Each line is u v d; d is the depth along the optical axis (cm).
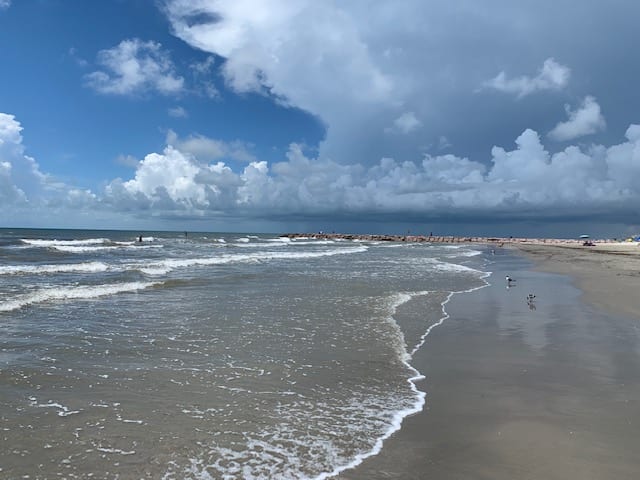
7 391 612
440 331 1035
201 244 5478
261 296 1478
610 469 430
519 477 416
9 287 1540
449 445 482
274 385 666
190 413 557
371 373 731
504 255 4728
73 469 422
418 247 6888
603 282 1992
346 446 479
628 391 652
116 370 714
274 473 423
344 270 2462
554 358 821
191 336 939
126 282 1733
